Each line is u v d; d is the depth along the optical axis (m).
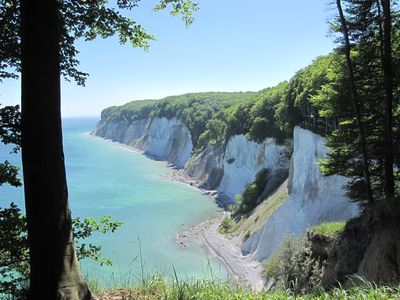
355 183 25.69
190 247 57.88
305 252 23.05
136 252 52.62
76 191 100.94
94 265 34.69
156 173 129.12
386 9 22.16
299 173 51.03
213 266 49.03
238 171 94.25
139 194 97.75
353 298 6.48
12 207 8.62
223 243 58.31
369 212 18.39
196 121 145.62
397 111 24.61
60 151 7.30
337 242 20.36
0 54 8.72
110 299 8.00
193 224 71.62
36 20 6.97
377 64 23.91
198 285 7.77
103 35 10.43
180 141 152.12
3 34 8.70
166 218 75.31
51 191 7.15
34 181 7.10
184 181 113.50
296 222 47.56
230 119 100.00
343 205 41.69
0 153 145.00
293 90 62.81
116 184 110.94
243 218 65.44
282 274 22.91
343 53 24.22
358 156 25.12
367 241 17.86
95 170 136.00
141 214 78.12
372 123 24.22
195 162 120.56
